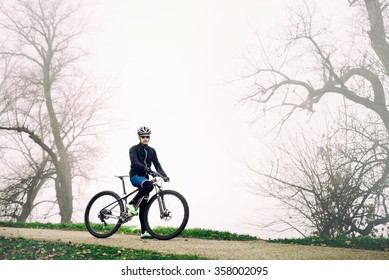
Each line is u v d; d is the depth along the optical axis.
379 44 23.34
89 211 9.60
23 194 30.06
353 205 17.42
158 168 8.98
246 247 9.20
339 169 18.00
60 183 32.09
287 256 8.20
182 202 8.59
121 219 9.07
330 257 8.25
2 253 8.37
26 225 15.15
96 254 7.94
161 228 11.44
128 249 8.23
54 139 32.75
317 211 16.94
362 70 23.48
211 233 11.24
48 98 33.28
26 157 32.81
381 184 17.89
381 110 21.83
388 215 17.80
